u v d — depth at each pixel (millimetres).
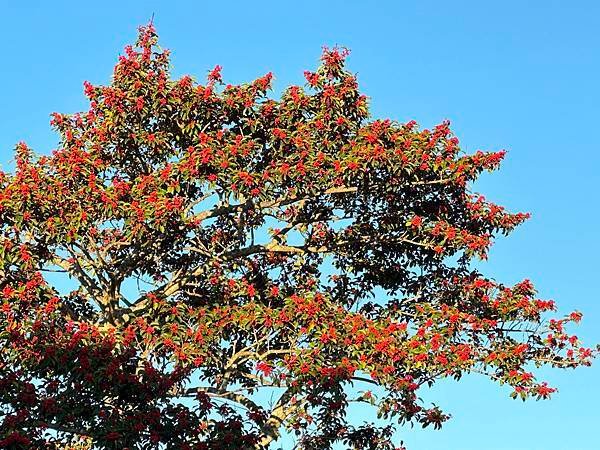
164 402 15859
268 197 17688
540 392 17094
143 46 19594
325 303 17422
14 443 14297
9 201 16703
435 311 18000
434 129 18797
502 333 18750
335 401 17031
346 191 18266
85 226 16953
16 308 16406
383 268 20375
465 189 19156
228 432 16172
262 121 19000
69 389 15305
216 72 19203
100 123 19328
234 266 20031
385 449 19672
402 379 16609
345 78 19375
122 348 16625
